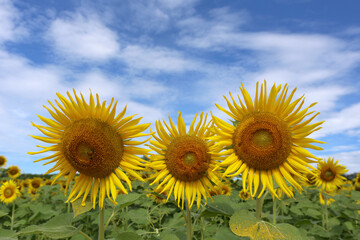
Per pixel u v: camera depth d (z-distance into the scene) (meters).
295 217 10.46
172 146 4.98
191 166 4.79
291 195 4.14
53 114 4.22
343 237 9.56
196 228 7.02
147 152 4.34
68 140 4.16
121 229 7.63
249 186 4.17
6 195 11.40
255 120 4.29
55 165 4.34
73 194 4.37
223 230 6.69
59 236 3.91
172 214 9.32
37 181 15.86
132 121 4.30
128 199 4.80
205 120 5.09
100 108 4.26
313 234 8.69
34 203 14.12
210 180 5.00
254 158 4.19
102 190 4.28
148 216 7.46
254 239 3.48
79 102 4.20
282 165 4.26
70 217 4.64
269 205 10.00
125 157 4.35
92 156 4.12
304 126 4.20
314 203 11.12
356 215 10.16
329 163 9.81
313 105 4.17
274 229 3.60
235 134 4.36
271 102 4.36
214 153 4.58
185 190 4.96
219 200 5.13
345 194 11.36
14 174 16.91
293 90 4.23
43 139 4.23
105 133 4.18
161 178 5.06
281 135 4.18
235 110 4.41
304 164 4.18
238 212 3.96
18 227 11.66
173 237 4.39
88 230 9.02
